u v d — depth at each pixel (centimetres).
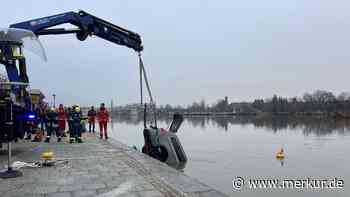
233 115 17538
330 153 2638
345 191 1304
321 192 1288
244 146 3114
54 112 1781
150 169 907
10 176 790
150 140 1587
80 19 1526
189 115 17425
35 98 1712
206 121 11462
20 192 661
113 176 811
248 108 17300
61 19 1502
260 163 2030
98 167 938
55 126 1805
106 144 1609
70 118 1697
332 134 4944
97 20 1575
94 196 633
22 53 1221
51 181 755
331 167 1911
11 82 1120
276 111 15725
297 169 1805
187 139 3959
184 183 730
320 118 12450
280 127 7038
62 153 1247
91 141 1780
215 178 1501
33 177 797
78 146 1513
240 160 2136
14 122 1164
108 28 1596
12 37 1198
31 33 1241
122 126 6944
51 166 949
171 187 692
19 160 1067
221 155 2395
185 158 1697
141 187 696
